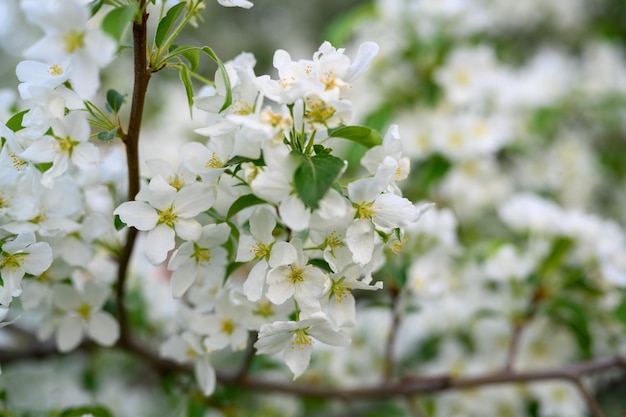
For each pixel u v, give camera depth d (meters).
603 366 0.81
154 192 0.61
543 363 0.92
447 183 1.12
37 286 0.69
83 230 0.68
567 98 1.30
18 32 1.39
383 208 0.60
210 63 1.74
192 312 0.67
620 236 0.87
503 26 1.59
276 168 0.59
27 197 0.63
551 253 0.86
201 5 0.63
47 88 0.61
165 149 1.29
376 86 1.09
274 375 0.88
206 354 0.67
